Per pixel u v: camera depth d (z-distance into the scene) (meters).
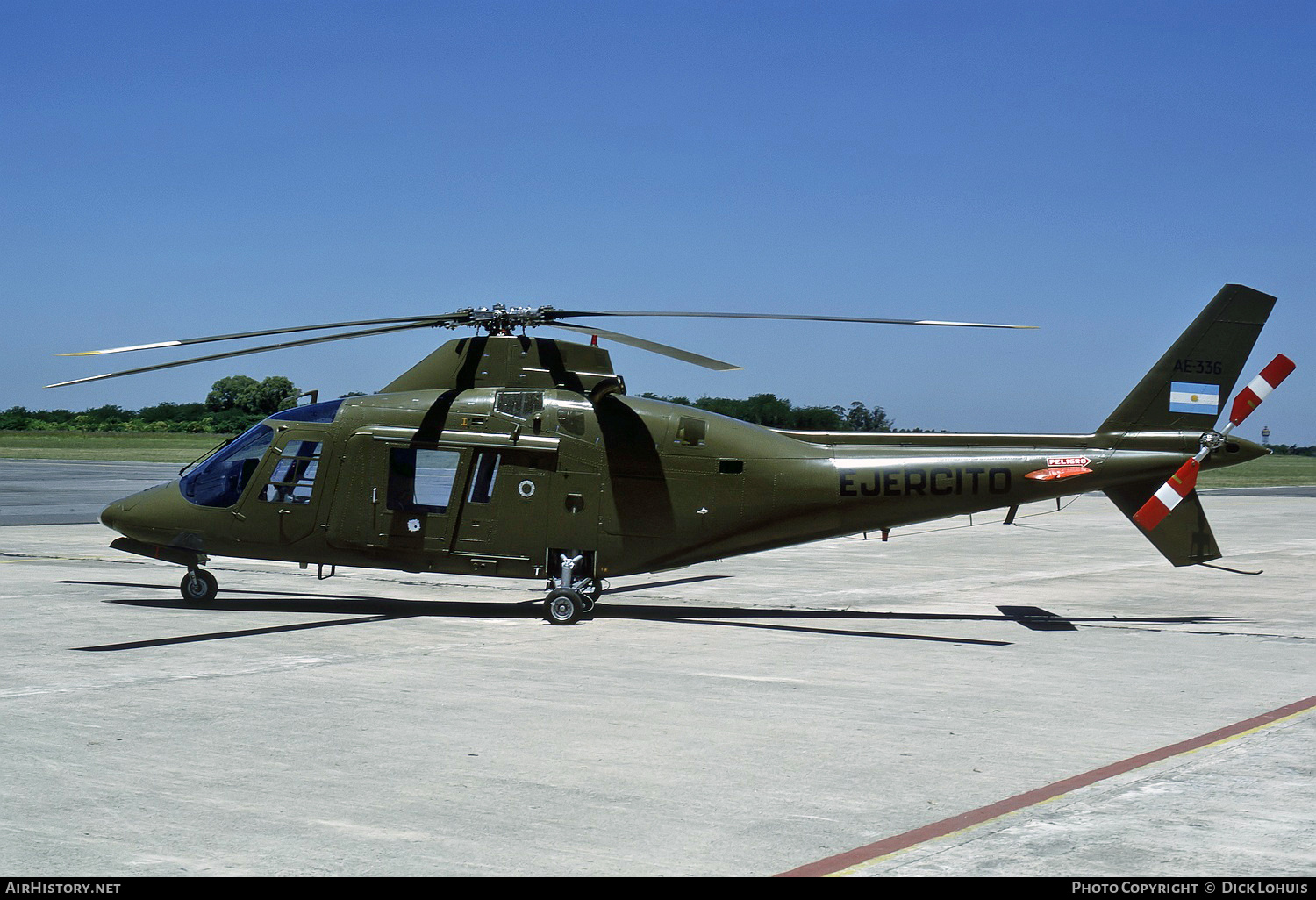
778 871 5.46
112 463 66.62
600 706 9.05
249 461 13.96
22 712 8.52
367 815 6.24
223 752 7.48
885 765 7.39
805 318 12.07
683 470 13.77
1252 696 9.72
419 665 10.73
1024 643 12.61
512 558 13.70
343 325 12.88
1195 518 13.50
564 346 14.01
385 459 13.70
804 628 13.58
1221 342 13.71
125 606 14.37
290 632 12.58
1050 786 6.91
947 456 13.82
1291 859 5.64
